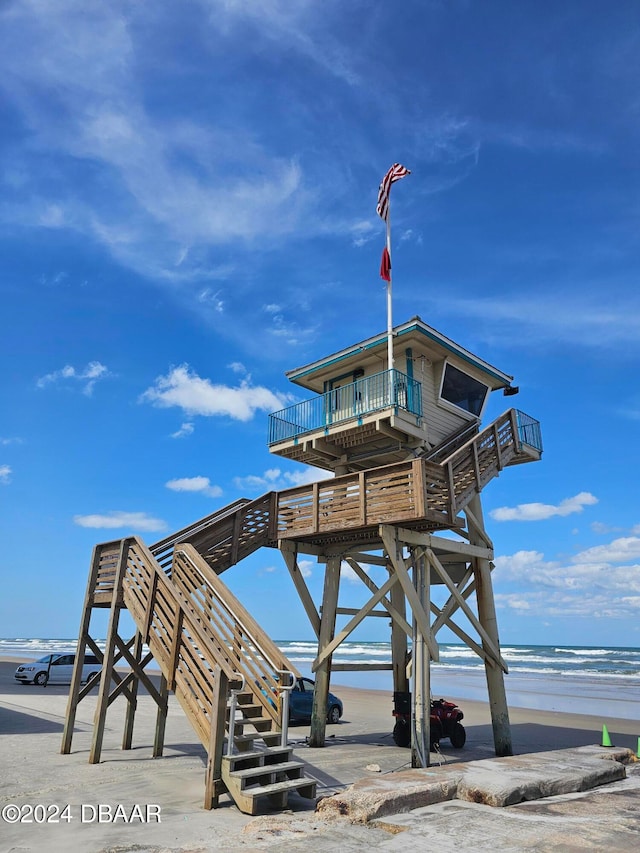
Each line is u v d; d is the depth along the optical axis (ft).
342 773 36.37
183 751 41.78
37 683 102.17
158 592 35.27
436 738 47.67
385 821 20.68
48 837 22.18
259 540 48.57
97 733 36.94
